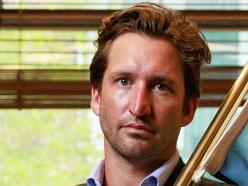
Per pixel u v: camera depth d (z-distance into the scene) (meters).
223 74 3.71
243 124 1.70
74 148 4.27
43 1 3.76
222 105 1.70
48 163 4.30
